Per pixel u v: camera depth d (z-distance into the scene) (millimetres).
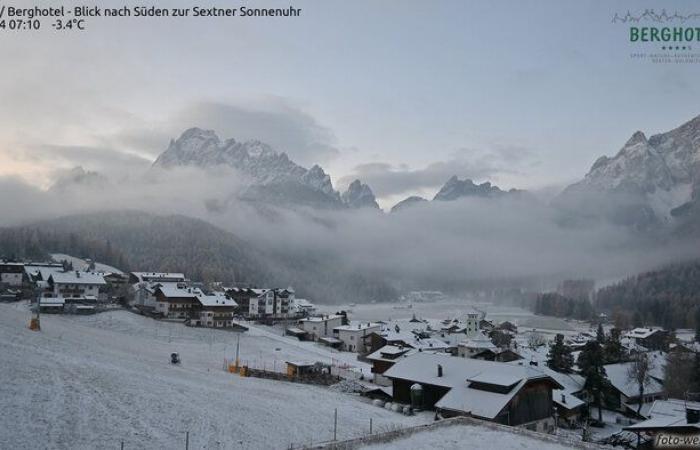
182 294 140375
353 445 37875
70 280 141875
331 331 149750
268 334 141625
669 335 170875
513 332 193875
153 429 42281
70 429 39219
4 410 40281
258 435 44969
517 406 59031
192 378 66500
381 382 85750
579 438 61938
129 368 63594
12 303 121875
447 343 141875
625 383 84438
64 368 55281
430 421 58469
